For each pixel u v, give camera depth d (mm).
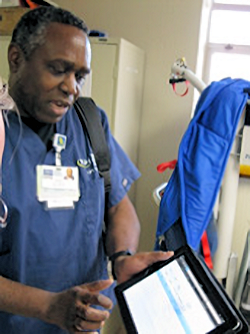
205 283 661
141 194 2436
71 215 905
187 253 775
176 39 2207
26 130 873
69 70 803
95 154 994
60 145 921
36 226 841
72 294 699
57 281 889
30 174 853
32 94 814
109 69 1897
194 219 1214
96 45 1894
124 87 1992
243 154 1301
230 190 1320
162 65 2258
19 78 820
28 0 1713
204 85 1469
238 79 1319
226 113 1200
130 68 2045
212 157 1207
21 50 810
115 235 1009
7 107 560
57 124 946
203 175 1205
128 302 754
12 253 815
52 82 791
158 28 2227
